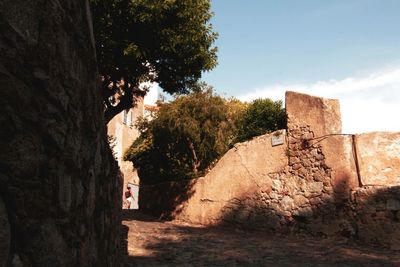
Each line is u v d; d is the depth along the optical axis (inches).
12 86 77.3
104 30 381.7
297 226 387.5
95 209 121.6
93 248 117.7
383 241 316.8
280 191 410.9
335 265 260.4
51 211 88.0
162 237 372.5
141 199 677.3
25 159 79.4
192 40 417.7
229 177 471.8
